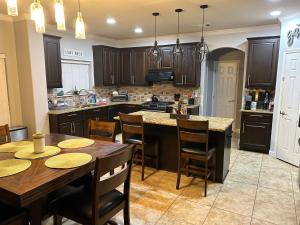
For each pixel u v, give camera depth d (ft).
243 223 7.63
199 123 9.01
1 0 10.41
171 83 20.07
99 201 5.66
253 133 14.99
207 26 15.88
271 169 12.18
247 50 15.61
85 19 13.96
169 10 12.15
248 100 15.43
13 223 5.19
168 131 11.65
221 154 10.36
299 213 8.20
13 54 13.88
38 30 6.52
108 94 21.91
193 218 7.92
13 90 14.06
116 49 20.90
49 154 6.62
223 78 20.97
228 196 9.37
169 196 9.37
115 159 5.38
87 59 19.38
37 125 14.14
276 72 14.42
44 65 14.29
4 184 4.77
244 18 13.70
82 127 16.55
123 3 11.00
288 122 12.99
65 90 17.90
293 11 12.07
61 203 5.87
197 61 17.62
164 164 12.05
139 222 7.69
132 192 9.68
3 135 8.50
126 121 10.80
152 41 20.44
